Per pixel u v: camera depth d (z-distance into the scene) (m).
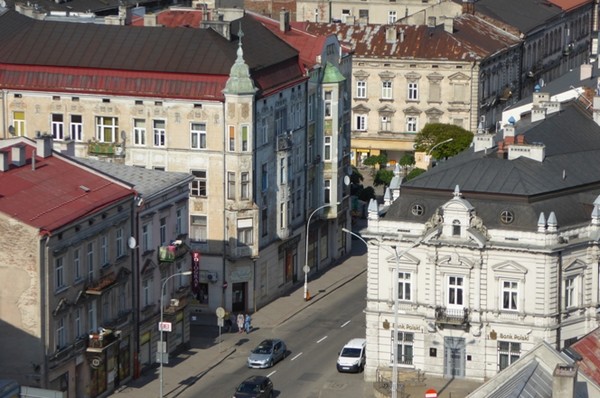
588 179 186.25
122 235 183.12
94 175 185.25
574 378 126.81
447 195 182.12
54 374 170.12
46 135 186.50
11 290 168.25
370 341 185.00
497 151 189.75
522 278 178.00
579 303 180.88
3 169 176.88
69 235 171.75
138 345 187.38
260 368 190.75
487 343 180.38
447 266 180.50
